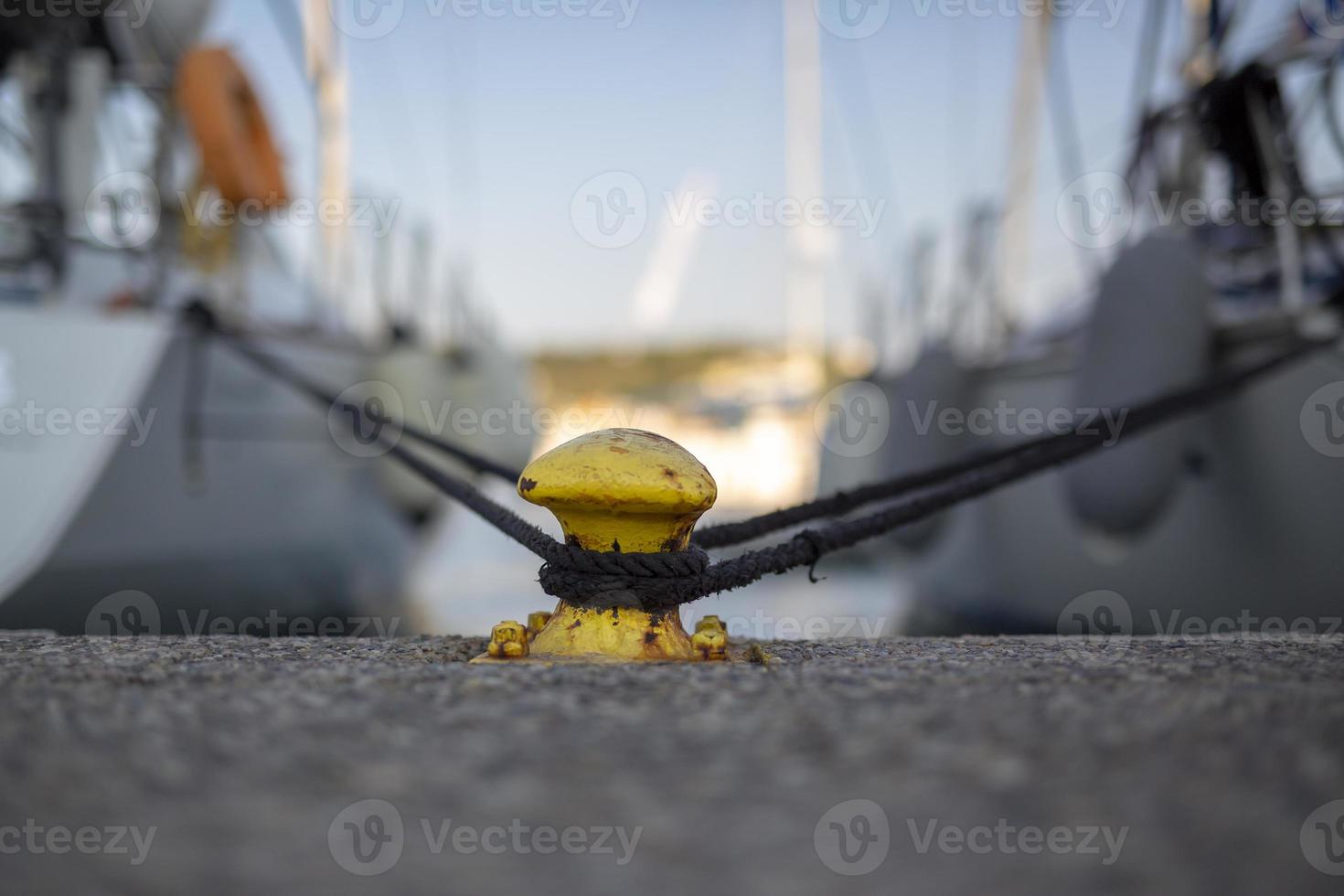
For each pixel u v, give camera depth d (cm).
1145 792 143
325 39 1423
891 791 144
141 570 973
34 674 234
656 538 292
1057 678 229
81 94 990
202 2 1156
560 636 288
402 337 1418
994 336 1471
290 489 1184
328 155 1436
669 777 150
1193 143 1041
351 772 152
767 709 193
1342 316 816
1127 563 1055
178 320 974
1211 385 732
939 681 225
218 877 114
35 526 855
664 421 4591
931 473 419
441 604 1705
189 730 176
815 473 2264
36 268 942
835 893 111
